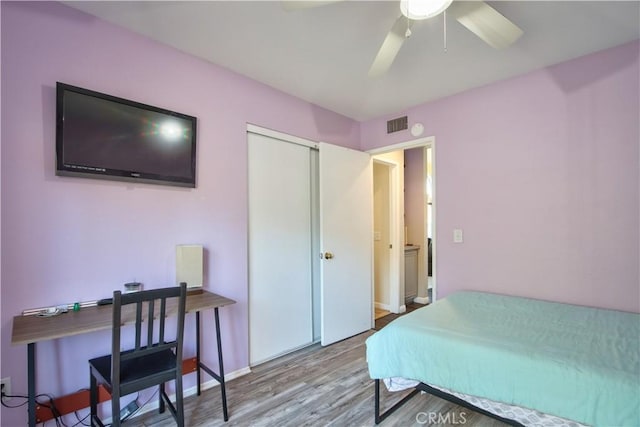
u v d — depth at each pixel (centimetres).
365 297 358
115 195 194
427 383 166
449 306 224
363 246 356
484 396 147
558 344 154
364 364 273
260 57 232
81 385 181
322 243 312
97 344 187
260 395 223
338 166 328
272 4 176
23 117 165
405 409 205
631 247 209
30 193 167
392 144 343
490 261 270
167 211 216
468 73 254
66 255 177
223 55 229
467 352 155
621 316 198
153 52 211
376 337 185
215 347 241
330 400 216
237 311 254
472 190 281
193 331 227
